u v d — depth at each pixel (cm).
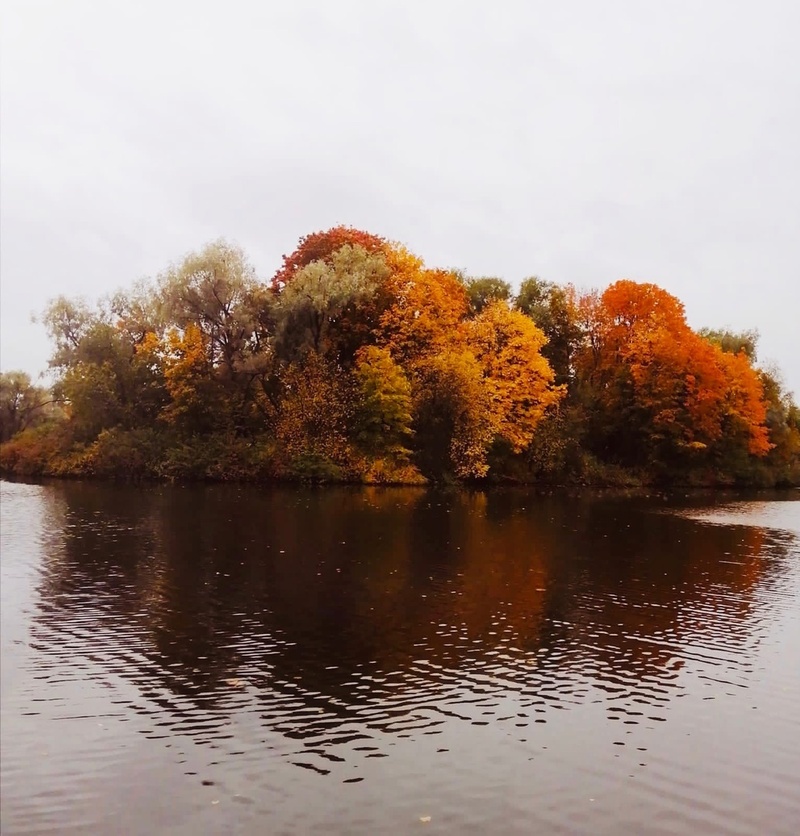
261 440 5434
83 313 6131
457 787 945
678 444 6359
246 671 1345
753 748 1087
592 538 3056
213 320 5388
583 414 6275
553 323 6656
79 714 1143
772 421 7706
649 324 6562
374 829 843
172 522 3098
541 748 1065
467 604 1861
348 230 6188
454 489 5253
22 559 2261
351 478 5212
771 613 1852
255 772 970
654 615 1809
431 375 5331
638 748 1075
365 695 1247
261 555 2402
